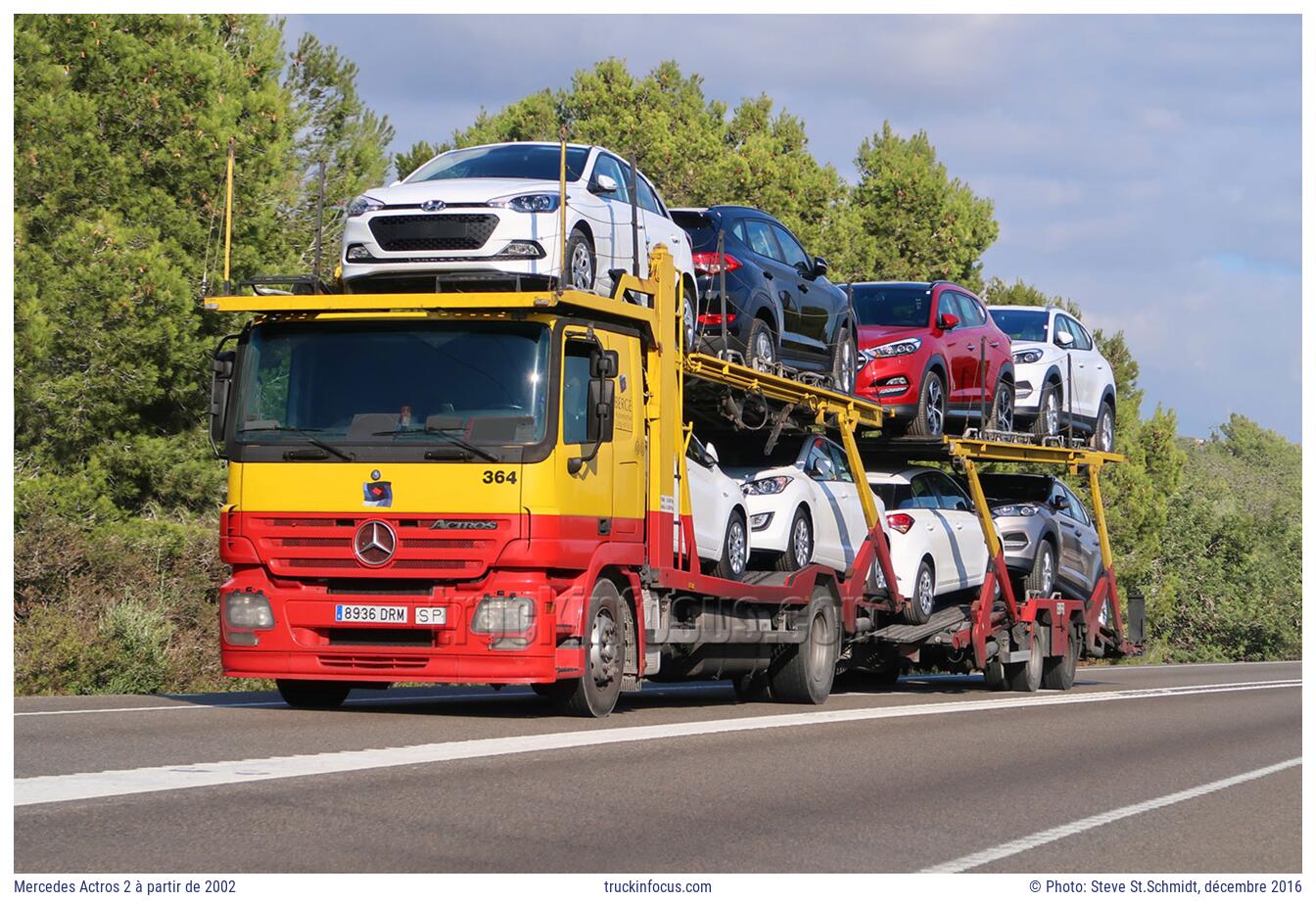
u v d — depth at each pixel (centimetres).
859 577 1716
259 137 2667
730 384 1460
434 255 1277
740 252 1565
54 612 2012
